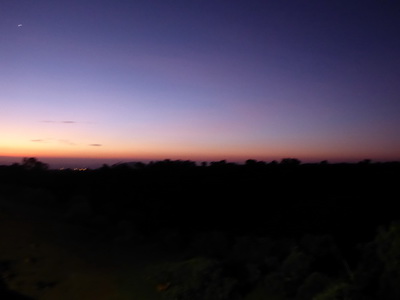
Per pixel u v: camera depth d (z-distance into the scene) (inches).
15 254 378.6
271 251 392.5
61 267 363.6
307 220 577.9
